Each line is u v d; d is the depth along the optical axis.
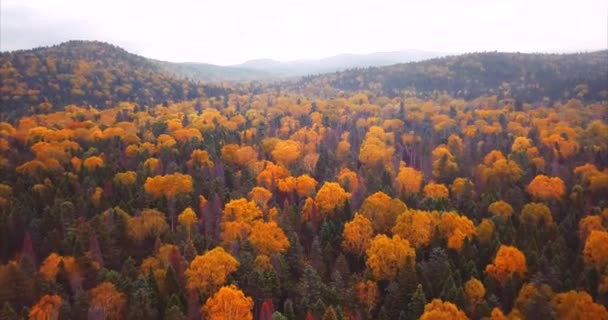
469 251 83.56
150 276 70.12
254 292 71.19
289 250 84.50
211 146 156.12
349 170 141.00
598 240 81.94
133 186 115.44
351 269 87.19
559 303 67.50
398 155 170.00
